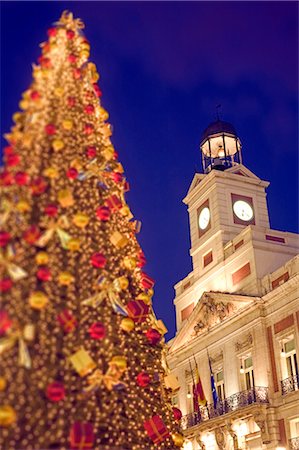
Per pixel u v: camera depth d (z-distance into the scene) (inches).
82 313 250.8
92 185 288.0
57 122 273.1
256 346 1099.3
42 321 224.1
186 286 1444.4
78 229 262.1
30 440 208.1
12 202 231.8
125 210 324.5
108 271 286.8
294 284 1033.5
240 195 1396.4
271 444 1008.2
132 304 305.0
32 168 245.9
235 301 1176.2
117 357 258.4
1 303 213.8
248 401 1072.8
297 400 992.2
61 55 293.0
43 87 270.5
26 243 228.7
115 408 263.6
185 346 1326.3
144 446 291.3
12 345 209.3
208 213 1398.9
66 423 226.2
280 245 1218.0
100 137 316.8
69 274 235.0
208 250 1368.1
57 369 227.9
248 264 1195.3
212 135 1534.2
